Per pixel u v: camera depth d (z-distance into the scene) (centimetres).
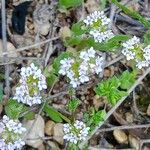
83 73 12
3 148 11
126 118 14
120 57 14
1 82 13
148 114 14
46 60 13
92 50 12
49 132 13
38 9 14
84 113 13
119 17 14
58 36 14
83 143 13
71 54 12
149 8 15
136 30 15
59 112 13
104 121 13
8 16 14
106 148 13
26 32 14
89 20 12
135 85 13
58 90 13
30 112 13
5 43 13
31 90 11
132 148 13
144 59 12
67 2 13
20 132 11
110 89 12
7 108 12
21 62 13
